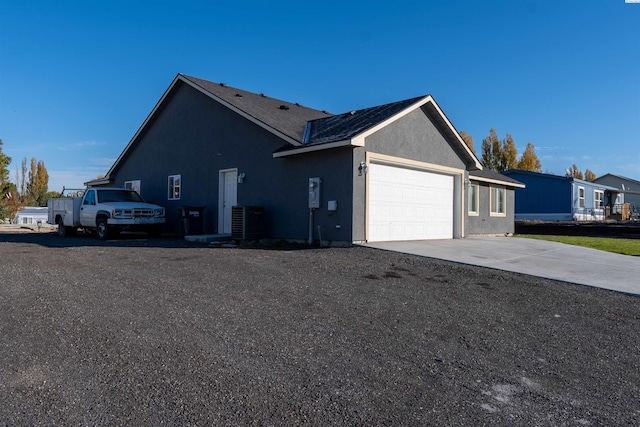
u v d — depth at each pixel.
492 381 3.53
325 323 4.75
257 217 12.37
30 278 6.55
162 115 17.38
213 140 14.84
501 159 52.16
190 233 14.01
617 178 54.47
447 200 14.26
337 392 3.24
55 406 2.95
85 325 4.47
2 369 3.47
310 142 11.35
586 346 4.41
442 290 6.45
